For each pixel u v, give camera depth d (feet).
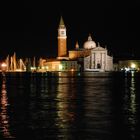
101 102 188.44
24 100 204.13
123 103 182.60
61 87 331.77
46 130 109.81
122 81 457.68
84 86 346.74
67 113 144.87
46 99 209.05
